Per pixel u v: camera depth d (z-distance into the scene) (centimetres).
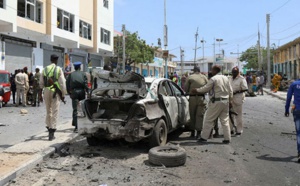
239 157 701
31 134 927
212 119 846
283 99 2294
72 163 654
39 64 2695
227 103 833
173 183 535
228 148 784
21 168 579
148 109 717
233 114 959
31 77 1784
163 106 788
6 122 1144
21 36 2452
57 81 796
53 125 798
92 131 724
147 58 4731
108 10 3975
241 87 937
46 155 679
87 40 3453
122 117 776
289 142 860
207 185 525
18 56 2438
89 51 3662
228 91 841
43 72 798
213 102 834
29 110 1509
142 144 816
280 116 1406
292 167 629
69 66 3178
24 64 2511
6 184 526
